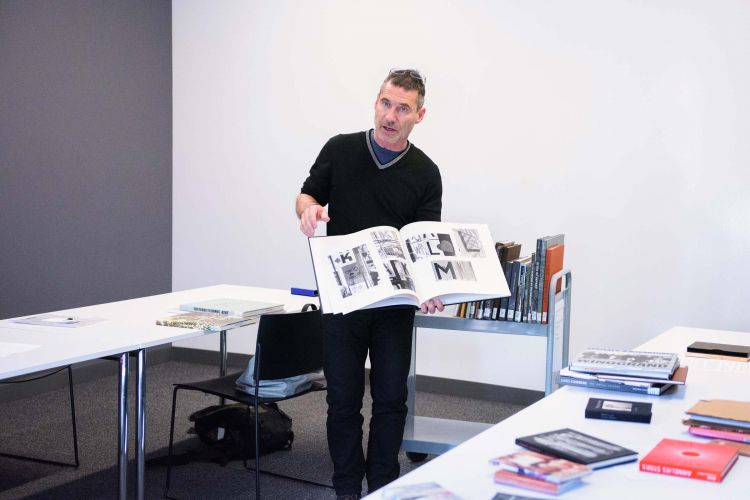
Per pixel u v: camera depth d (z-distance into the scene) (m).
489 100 4.77
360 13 5.16
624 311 4.48
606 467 1.28
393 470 2.79
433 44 4.92
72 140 5.02
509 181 4.75
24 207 4.69
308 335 3.08
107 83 5.27
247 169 5.62
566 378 1.94
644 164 4.38
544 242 3.03
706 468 1.23
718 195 4.21
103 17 5.21
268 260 5.59
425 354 5.08
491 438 1.45
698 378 2.07
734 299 4.21
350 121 5.25
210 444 3.71
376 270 2.37
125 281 5.51
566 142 4.57
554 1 4.56
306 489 3.31
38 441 3.90
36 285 4.79
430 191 2.81
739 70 4.13
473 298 2.51
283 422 3.83
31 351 2.43
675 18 4.27
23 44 4.64
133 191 5.54
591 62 4.48
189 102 5.80
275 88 5.48
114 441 3.92
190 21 5.74
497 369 4.86
